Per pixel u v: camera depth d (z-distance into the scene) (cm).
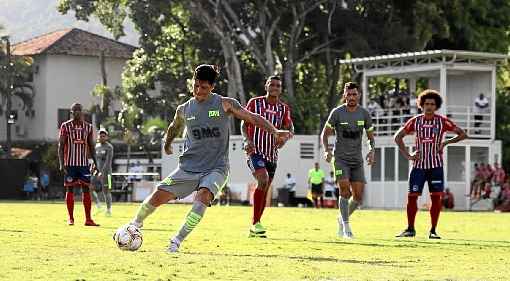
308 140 13062
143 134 16512
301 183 13012
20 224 5100
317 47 14662
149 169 16388
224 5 14088
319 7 14538
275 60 15162
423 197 11369
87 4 14862
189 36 15650
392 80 15075
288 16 14662
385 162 12119
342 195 4325
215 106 3094
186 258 2869
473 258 3225
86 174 5116
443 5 14500
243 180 13212
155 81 16325
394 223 6153
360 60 12381
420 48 14225
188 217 3078
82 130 5091
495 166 11462
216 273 2516
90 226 4966
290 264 2792
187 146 3119
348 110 4306
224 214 7331
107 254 2961
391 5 14525
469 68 11800
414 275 2600
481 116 12038
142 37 15588
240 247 3494
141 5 14538
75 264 2664
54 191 17400
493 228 5662
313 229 5038
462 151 11912
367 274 2588
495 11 15012
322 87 16025
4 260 2766
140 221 3127
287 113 4294
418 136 4516
